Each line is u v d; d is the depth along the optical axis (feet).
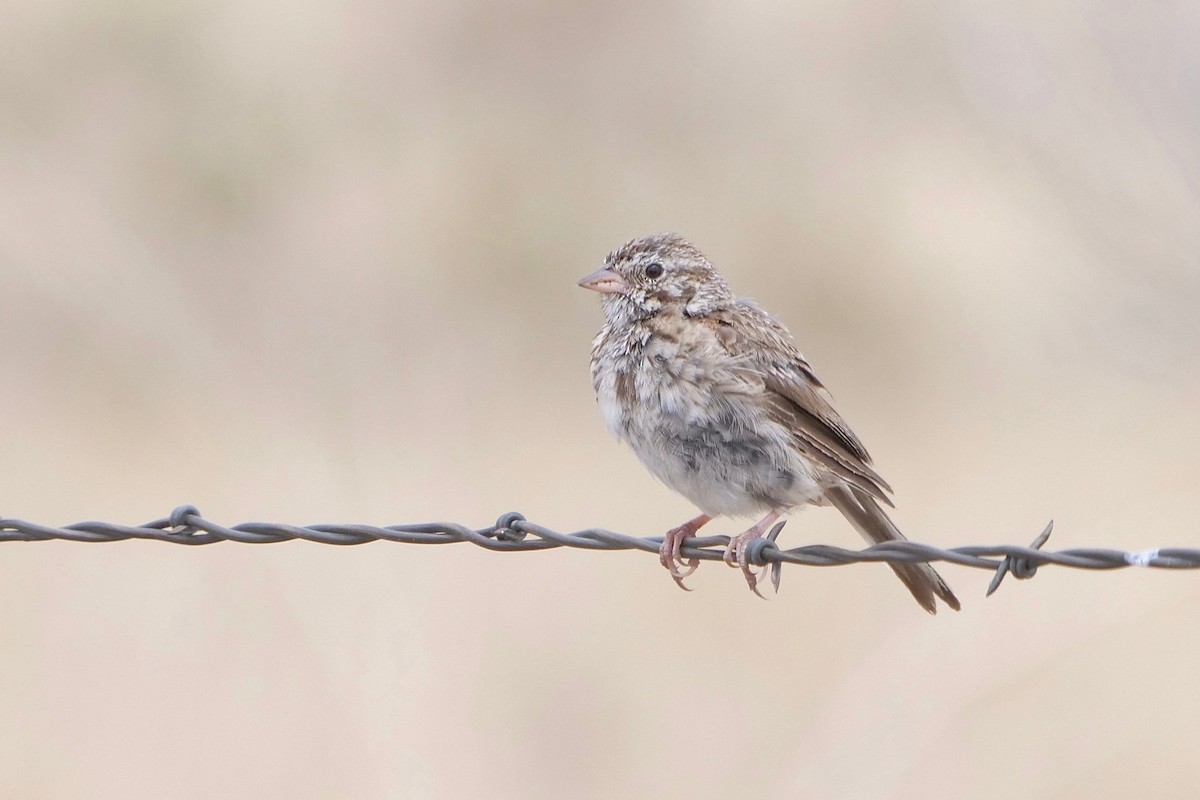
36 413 53.57
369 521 44.34
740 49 67.62
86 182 59.16
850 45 67.72
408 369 57.77
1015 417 57.67
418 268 60.29
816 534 45.60
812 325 63.98
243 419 52.54
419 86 64.23
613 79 67.00
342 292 59.36
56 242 57.62
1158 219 59.00
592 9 66.33
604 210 63.41
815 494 24.64
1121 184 59.77
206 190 58.75
